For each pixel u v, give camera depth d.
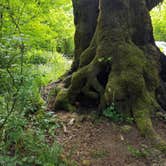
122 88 4.59
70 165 3.43
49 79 6.98
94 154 3.75
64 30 10.53
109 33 4.92
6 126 3.34
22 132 3.43
